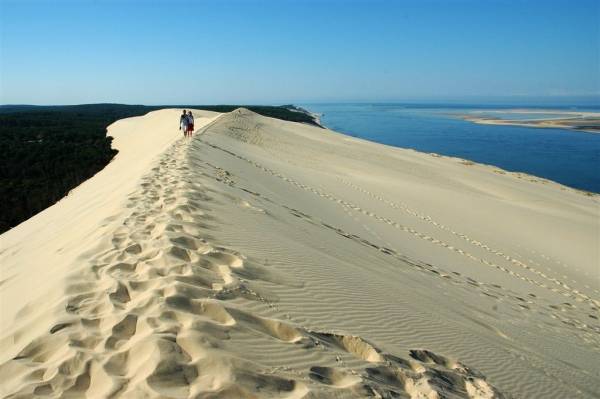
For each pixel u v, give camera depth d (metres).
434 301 7.29
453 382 4.32
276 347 3.88
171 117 51.41
